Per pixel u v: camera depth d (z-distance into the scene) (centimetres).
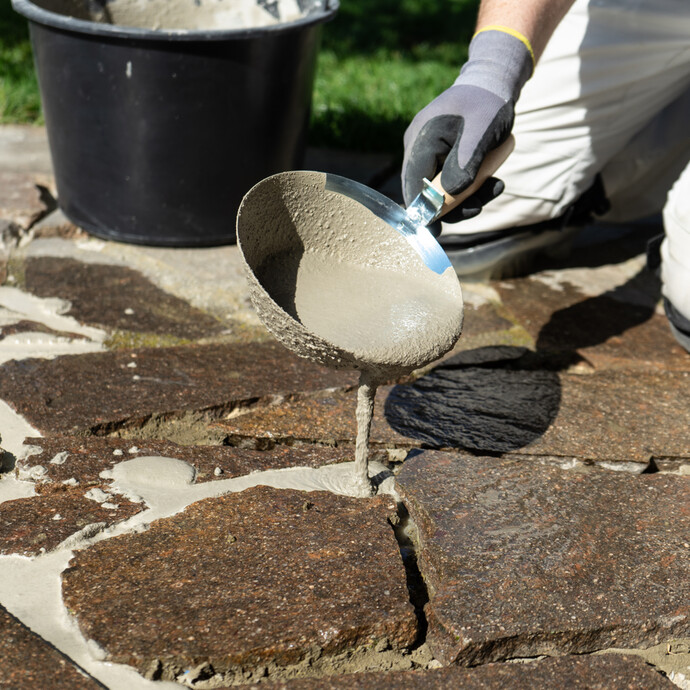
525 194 277
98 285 281
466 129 173
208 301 278
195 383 227
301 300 163
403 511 194
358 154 413
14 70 457
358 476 190
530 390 239
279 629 150
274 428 212
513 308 287
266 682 143
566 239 318
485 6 195
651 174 318
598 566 171
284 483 192
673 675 157
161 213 299
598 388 242
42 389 218
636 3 249
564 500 191
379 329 160
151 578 160
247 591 158
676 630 160
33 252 300
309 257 174
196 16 341
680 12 249
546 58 260
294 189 163
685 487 199
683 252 240
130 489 185
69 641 147
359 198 170
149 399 217
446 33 647
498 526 181
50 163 371
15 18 561
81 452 195
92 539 170
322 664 151
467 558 171
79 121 287
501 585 163
